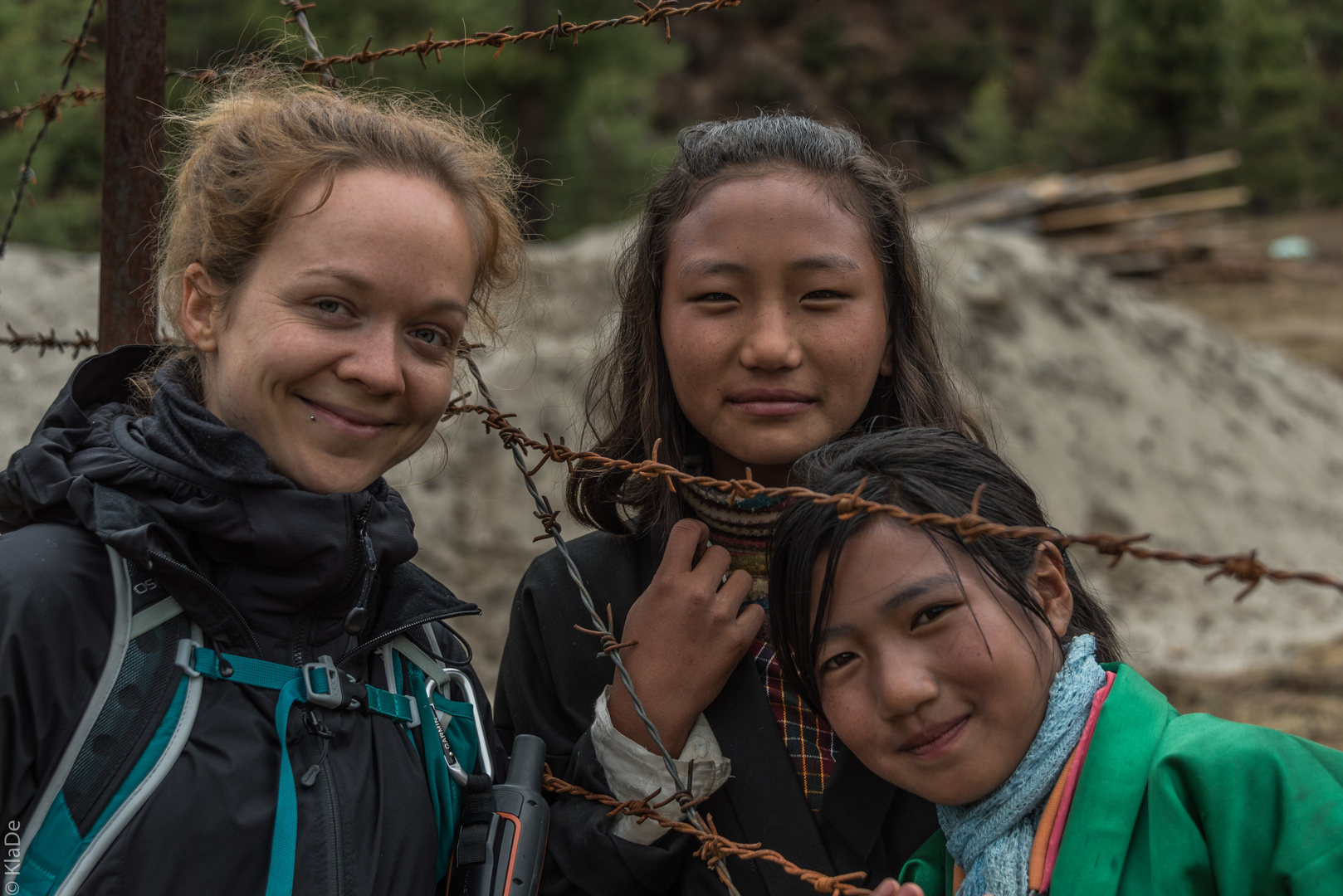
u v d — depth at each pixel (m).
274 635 1.21
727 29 31.61
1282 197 25.41
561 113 13.27
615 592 1.50
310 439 1.20
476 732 1.36
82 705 1.09
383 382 1.18
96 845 1.05
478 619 5.96
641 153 13.54
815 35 32.31
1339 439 11.36
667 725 1.32
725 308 1.36
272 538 1.17
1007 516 1.14
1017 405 9.05
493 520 6.41
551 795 1.47
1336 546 9.48
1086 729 1.10
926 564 1.08
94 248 8.70
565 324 7.33
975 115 28.25
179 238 1.28
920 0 34.16
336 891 1.12
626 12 13.19
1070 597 1.18
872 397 1.55
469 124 1.52
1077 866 1.05
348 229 1.17
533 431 6.62
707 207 1.38
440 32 11.16
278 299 1.18
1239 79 25.33
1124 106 25.08
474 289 1.40
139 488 1.16
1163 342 11.05
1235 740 1.04
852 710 1.11
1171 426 9.87
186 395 1.23
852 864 1.32
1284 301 17.41
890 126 31.44
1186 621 7.69
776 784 1.34
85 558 1.14
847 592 1.10
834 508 1.12
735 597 1.34
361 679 1.26
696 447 1.54
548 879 1.40
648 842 1.33
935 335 1.71
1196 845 1.01
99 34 6.91
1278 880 0.98
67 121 7.91
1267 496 9.68
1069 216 17.33
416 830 1.23
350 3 10.68
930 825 1.32
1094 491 8.79
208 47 10.27
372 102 1.48
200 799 1.09
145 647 1.12
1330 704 5.29
